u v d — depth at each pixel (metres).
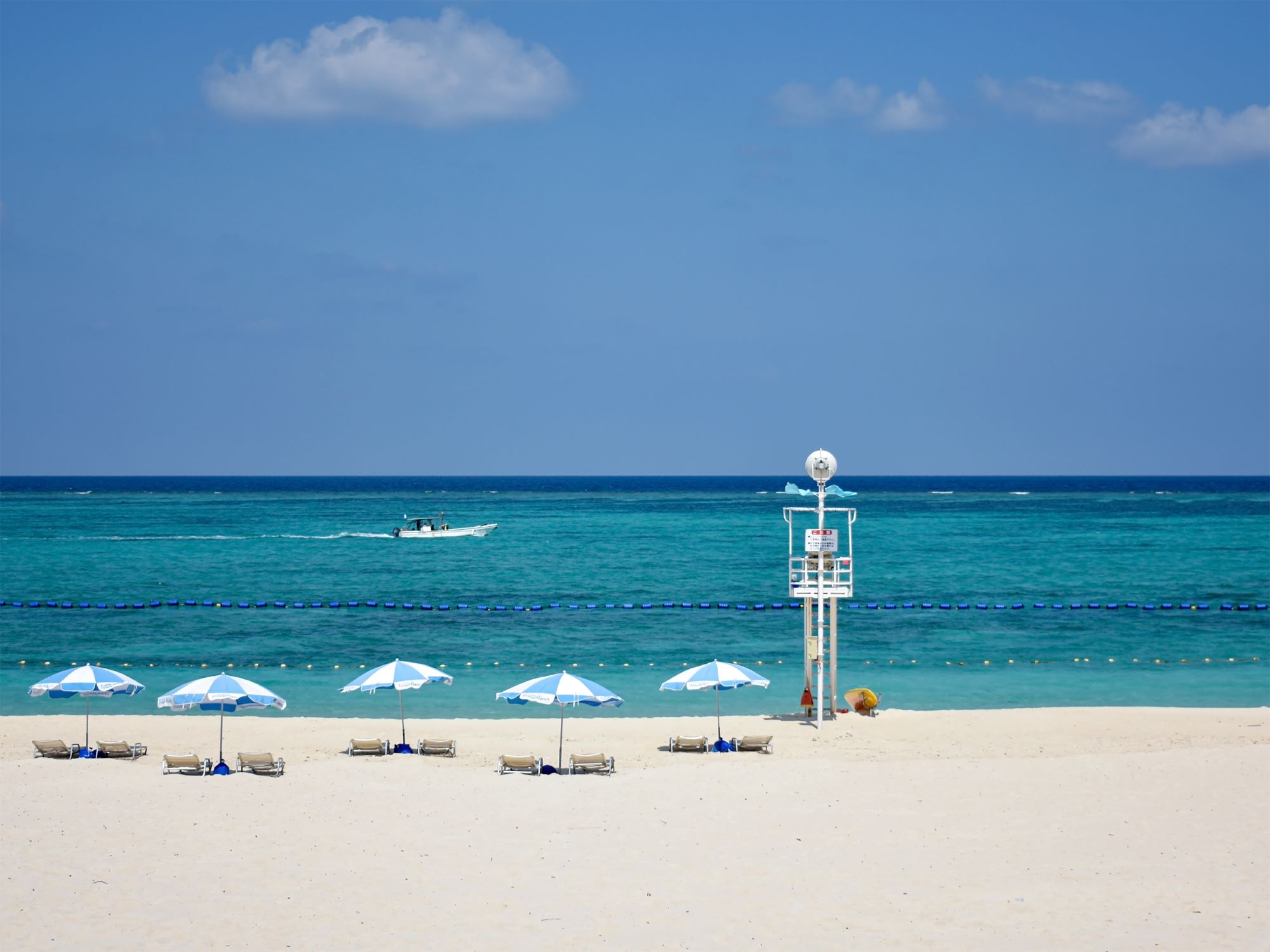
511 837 18.73
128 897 15.91
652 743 27.30
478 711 32.53
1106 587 63.72
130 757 25.34
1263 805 20.14
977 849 17.94
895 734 28.06
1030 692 34.94
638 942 14.37
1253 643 44.56
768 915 15.22
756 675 26.62
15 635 47.34
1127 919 14.88
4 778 22.59
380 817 19.94
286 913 15.35
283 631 48.34
